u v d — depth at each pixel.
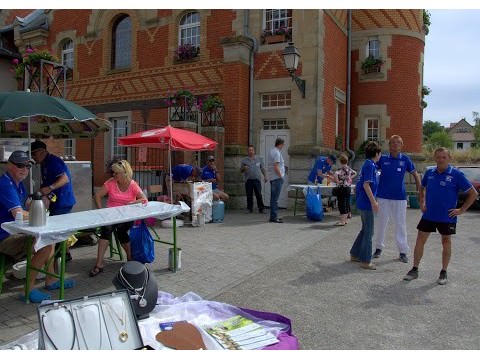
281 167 10.33
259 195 12.03
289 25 12.88
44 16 17.33
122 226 6.03
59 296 4.67
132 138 9.50
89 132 7.75
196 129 12.21
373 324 4.38
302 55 12.41
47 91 9.70
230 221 10.48
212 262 6.57
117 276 4.05
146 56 14.69
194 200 9.68
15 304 4.68
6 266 4.88
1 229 4.70
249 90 13.05
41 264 4.76
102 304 3.40
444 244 5.72
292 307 4.82
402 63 14.80
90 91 16.05
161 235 8.59
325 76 12.85
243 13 12.98
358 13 14.99
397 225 6.87
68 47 16.95
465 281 5.83
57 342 3.15
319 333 4.16
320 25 12.37
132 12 14.94
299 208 12.46
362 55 15.01
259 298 5.09
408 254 7.25
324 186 10.58
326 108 13.00
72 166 7.73
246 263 6.57
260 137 13.18
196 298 4.61
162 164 12.49
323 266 6.48
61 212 5.89
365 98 15.00
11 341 3.80
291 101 12.56
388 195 6.88
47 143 10.30
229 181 12.72
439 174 5.73
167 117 14.16
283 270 6.24
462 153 30.72
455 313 4.69
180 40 14.23
